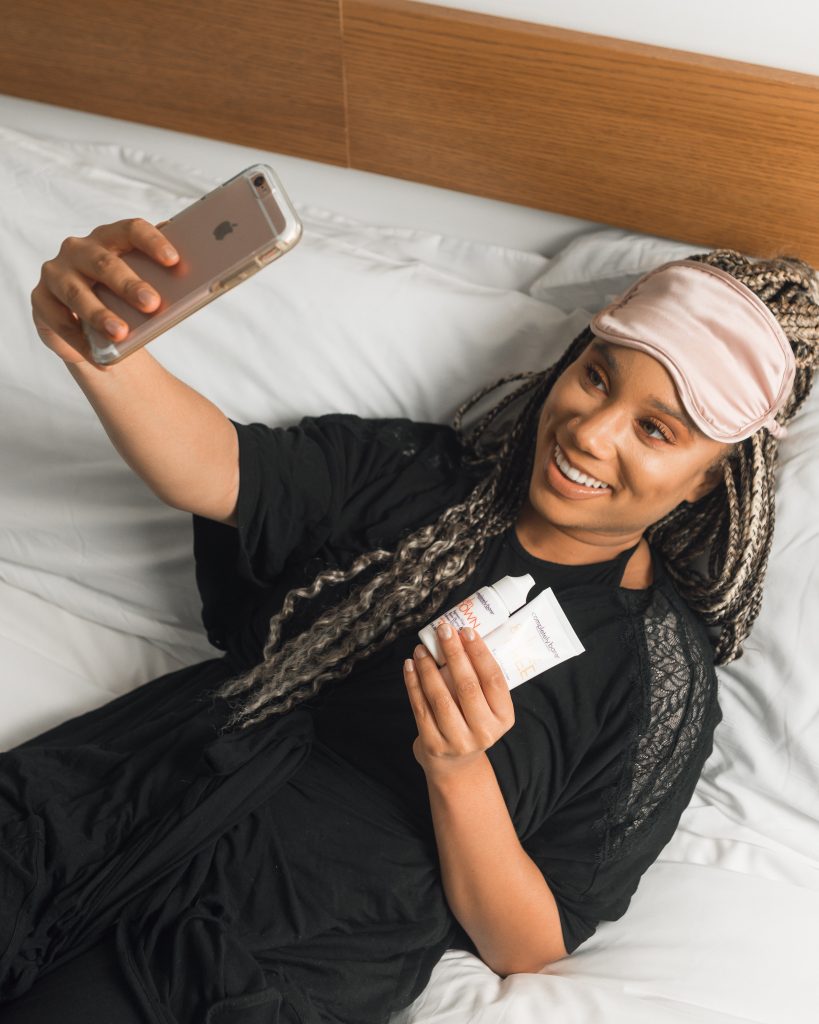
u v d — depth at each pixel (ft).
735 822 3.42
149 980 2.58
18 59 4.17
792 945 3.10
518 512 3.31
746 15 3.18
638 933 3.13
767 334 2.90
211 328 3.73
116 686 3.76
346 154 3.95
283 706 3.14
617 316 2.95
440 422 3.81
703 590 3.28
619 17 3.34
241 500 3.10
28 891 2.68
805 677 3.27
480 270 4.00
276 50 3.74
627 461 2.89
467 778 2.75
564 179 3.67
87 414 3.79
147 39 3.90
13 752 3.03
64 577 3.97
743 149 3.33
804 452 3.31
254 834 2.89
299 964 2.77
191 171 4.22
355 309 3.69
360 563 3.23
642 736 3.02
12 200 3.83
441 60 3.54
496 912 2.85
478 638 2.57
